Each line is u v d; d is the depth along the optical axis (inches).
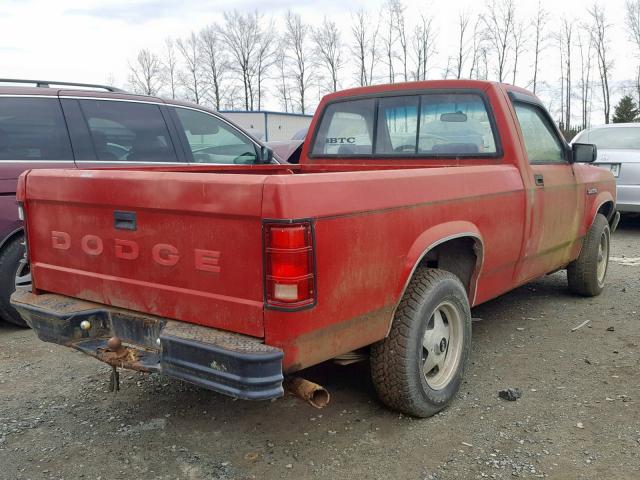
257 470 114.6
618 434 125.4
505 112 162.9
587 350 174.7
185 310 107.8
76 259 124.7
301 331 97.7
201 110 243.1
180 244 106.5
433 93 174.2
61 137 201.3
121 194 112.7
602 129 402.0
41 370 164.6
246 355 93.8
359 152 191.9
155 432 129.7
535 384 151.3
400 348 123.6
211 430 130.4
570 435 125.4
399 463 116.1
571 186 192.1
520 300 228.5
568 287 229.5
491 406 139.3
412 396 127.1
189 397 146.9
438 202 127.1
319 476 112.3
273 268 95.0
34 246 133.5
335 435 127.1
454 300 135.8
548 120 189.8
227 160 247.3
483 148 165.9
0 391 150.7
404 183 118.0
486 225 144.6
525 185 161.2
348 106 193.5
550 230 180.5
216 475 113.1
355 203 105.5
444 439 124.6
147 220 110.5
